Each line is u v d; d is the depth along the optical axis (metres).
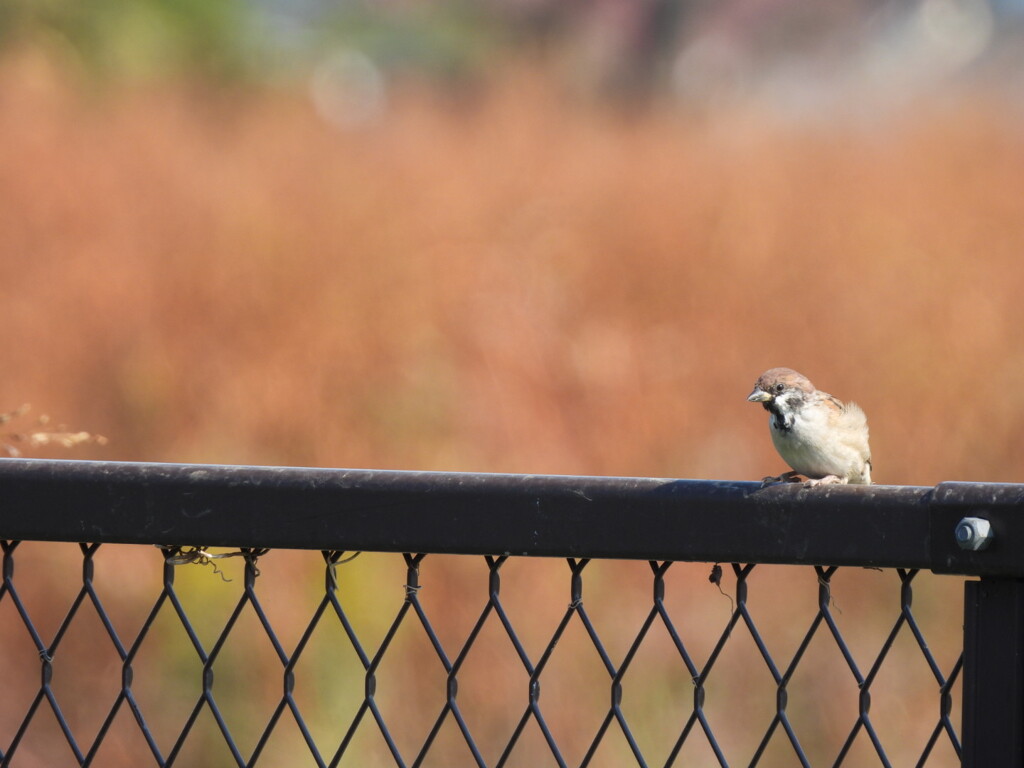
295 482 3.69
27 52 22.62
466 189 16.30
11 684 10.20
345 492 3.65
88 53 25.22
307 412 12.20
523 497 3.57
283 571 10.15
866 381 12.84
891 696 10.23
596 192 16.06
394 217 15.19
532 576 10.44
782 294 13.84
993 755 3.27
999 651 3.28
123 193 15.70
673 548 3.49
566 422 12.60
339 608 3.80
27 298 13.67
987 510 3.24
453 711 3.72
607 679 10.20
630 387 12.78
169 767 3.87
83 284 13.68
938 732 3.46
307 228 14.73
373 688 3.76
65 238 14.52
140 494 3.76
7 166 15.77
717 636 10.45
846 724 10.14
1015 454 12.21
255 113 21.34
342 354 12.76
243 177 16.77
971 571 3.26
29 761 9.99
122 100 21.36
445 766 9.77
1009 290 13.66
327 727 9.70
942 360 12.81
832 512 3.38
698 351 13.30
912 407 12.55
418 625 10.12
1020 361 12.78
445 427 12.28
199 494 3.72
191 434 12.26
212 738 9.80
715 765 9.94
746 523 3.44
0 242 14.42
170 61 26.84
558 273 14.26
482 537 3.59
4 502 3.82
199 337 13.10
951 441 12.32
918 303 13.42
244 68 28.84
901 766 9.94
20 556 10.48
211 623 10.02
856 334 13.27
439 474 3.63
